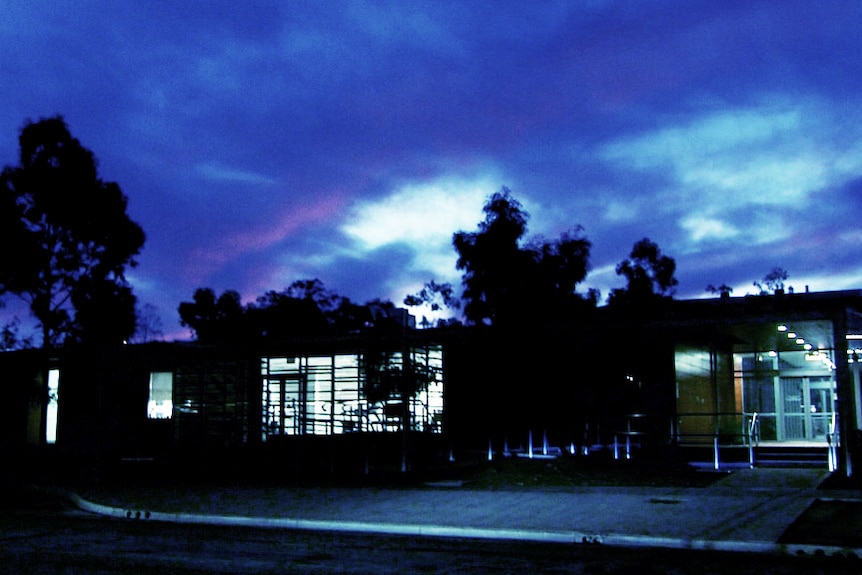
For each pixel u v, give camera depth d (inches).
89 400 1127.6
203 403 1042.1
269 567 399.5
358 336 973.2
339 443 933.2
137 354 1062.4
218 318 1754.4
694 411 948.0
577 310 958.4
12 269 936.3
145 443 1048.8
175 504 659.4
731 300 1061.1
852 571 379.2
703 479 740.7
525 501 623.5
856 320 829.2
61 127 960.9
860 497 600.7
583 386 892.0
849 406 740.0
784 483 693.9
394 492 706.2
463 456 943.7
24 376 1034.1
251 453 956.0
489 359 909.2
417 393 933.8
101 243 994.1
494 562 410.3
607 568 390.9
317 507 624.7
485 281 919.0
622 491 669.9
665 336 905.5
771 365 1048.2
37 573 386.3
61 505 708.0
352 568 395.5
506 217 929.5
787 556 419.8
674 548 448.1
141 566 404.5
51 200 948.0
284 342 1005.8
